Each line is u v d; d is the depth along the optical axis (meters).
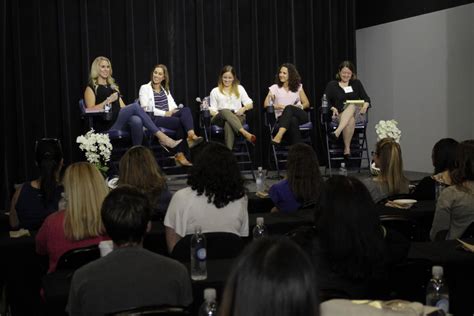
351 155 7.83
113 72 7.85
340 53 8.84
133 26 7.84
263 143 8.47
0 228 4.70
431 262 2.71
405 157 8.45
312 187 4.08
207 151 3.17
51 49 7.53
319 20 8.73
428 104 7.97
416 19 8.07
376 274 2.12
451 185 3.66
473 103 7.31
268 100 7.68
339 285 2.12
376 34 8.77
